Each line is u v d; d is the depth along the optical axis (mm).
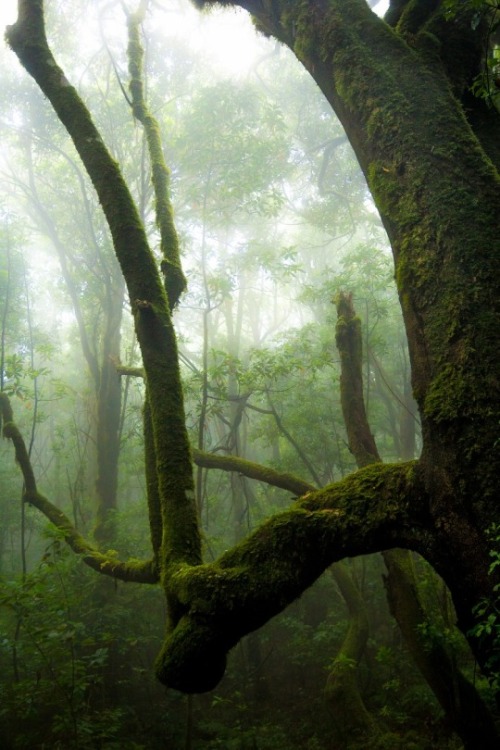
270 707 10156
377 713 8359
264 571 2330
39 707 7848
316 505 2506
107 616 9352
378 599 11820
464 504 2066
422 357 2387
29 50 3863
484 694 6105
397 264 2619
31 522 12852
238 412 11117
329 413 12750
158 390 2994
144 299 3125
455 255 2387
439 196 2533
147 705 9852
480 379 2133
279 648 11938
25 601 5766
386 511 2299
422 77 2900
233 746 8023
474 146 2631
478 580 2016
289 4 3586
